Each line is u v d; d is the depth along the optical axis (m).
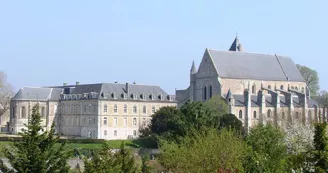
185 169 75.50
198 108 156.12
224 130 93.62
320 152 54.28
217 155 72.81
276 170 64.12
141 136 195.75
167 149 90.50
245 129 168.88
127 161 68.25
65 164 56.25
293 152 83.44
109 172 58.53
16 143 55.41
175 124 149.00
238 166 68.31
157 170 95.56
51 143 56.19
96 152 64.88
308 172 55.16
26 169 53.62
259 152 72.75
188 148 82.62
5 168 55.59
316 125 55.06
